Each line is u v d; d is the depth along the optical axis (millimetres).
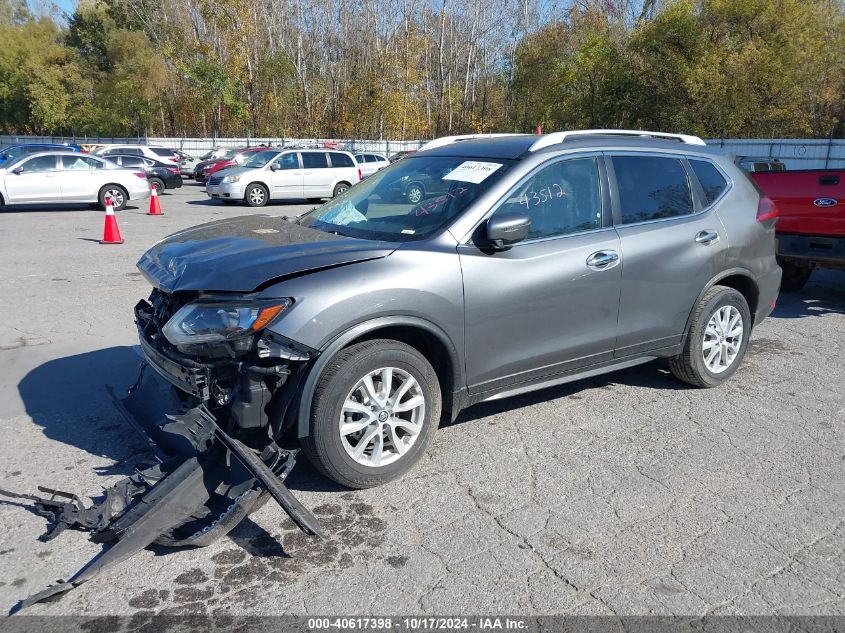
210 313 3422
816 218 7520
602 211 4566
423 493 3789
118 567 3129
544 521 3529
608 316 4539
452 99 50719
